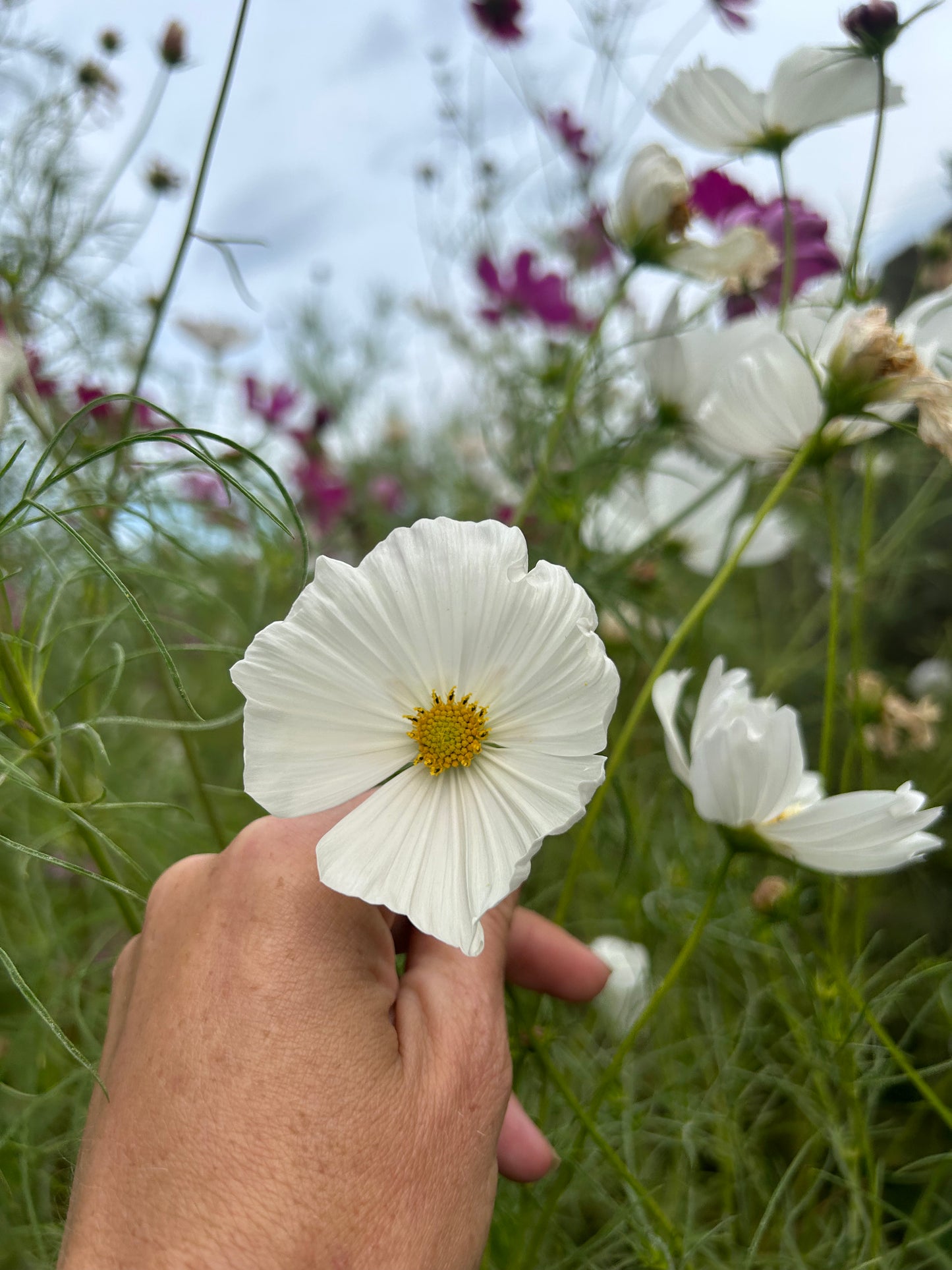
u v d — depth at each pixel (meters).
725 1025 0.39
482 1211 0.20
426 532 0.20
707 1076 0.37
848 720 0.50
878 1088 0.32
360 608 0.20
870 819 0.23
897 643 0.66
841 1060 0.29
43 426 0.33
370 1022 0.19
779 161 0.35
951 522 0.64
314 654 0.20
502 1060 0.21
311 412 0.79
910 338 0.28
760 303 0.40
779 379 0.28
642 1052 0.40
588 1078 0.34
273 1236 0.17
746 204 0.42
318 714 0.20
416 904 0.19
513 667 0.20
